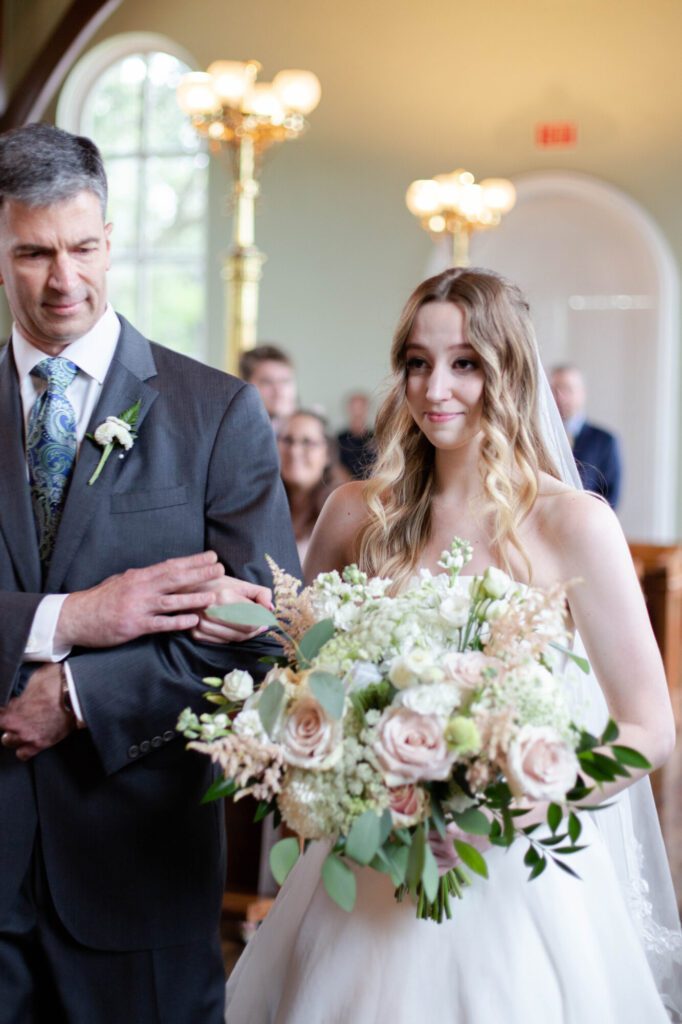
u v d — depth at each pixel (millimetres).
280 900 2246
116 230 11039
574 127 9773
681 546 6992
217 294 10711
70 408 2227
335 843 1745
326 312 10328
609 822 2287
